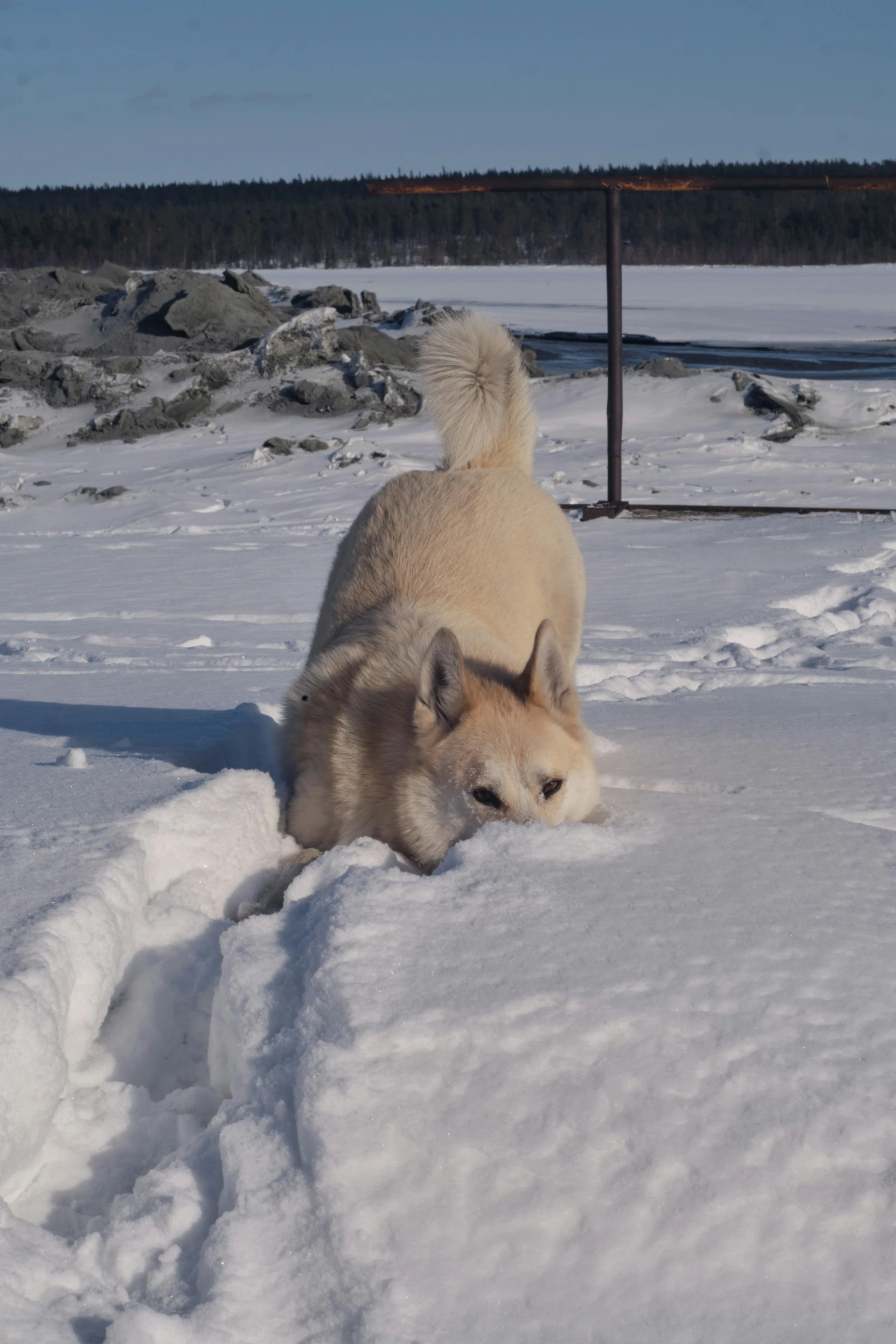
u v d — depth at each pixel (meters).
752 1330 1.46
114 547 14.33
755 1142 1.71
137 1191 1.83
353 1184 1.68
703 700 5.45
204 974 2.66
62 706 5.23
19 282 44.12
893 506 17.41
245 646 7.62
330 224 125.62
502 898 2.50
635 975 2.13
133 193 169.50
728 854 2.83
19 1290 1.57
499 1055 1.89
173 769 3.78
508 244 132.25
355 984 2.10
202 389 33.62
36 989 2.06
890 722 4.74
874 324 63.41
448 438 5.21
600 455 23.86
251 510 20.17
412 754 3.43
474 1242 1.60
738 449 24.09
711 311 72.38
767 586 9.59
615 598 9.30
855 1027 1.97
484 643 3.89
